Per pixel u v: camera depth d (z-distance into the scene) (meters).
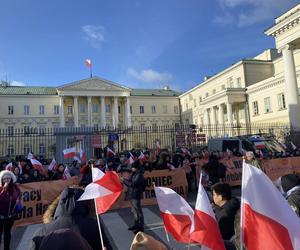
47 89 82.69
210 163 13.96
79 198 3.43
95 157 19.95
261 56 57.47
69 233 2.41
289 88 29.30
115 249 7.47
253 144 20.66
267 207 3.01
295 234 2.89
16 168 12.53
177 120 85.31
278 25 29.84
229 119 49.03
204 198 3.57
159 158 15.18
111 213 11.66
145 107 84.12
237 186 16.45
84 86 76.56
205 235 3.36
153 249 2.37
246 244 3.05
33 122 74.31
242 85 53.09
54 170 14.35
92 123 78.50
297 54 43.84
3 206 7.21
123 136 32.06
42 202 11.62
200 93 70.81
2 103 73.06
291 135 24.11
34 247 2.95
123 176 9.48
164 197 4.31
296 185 4.62
